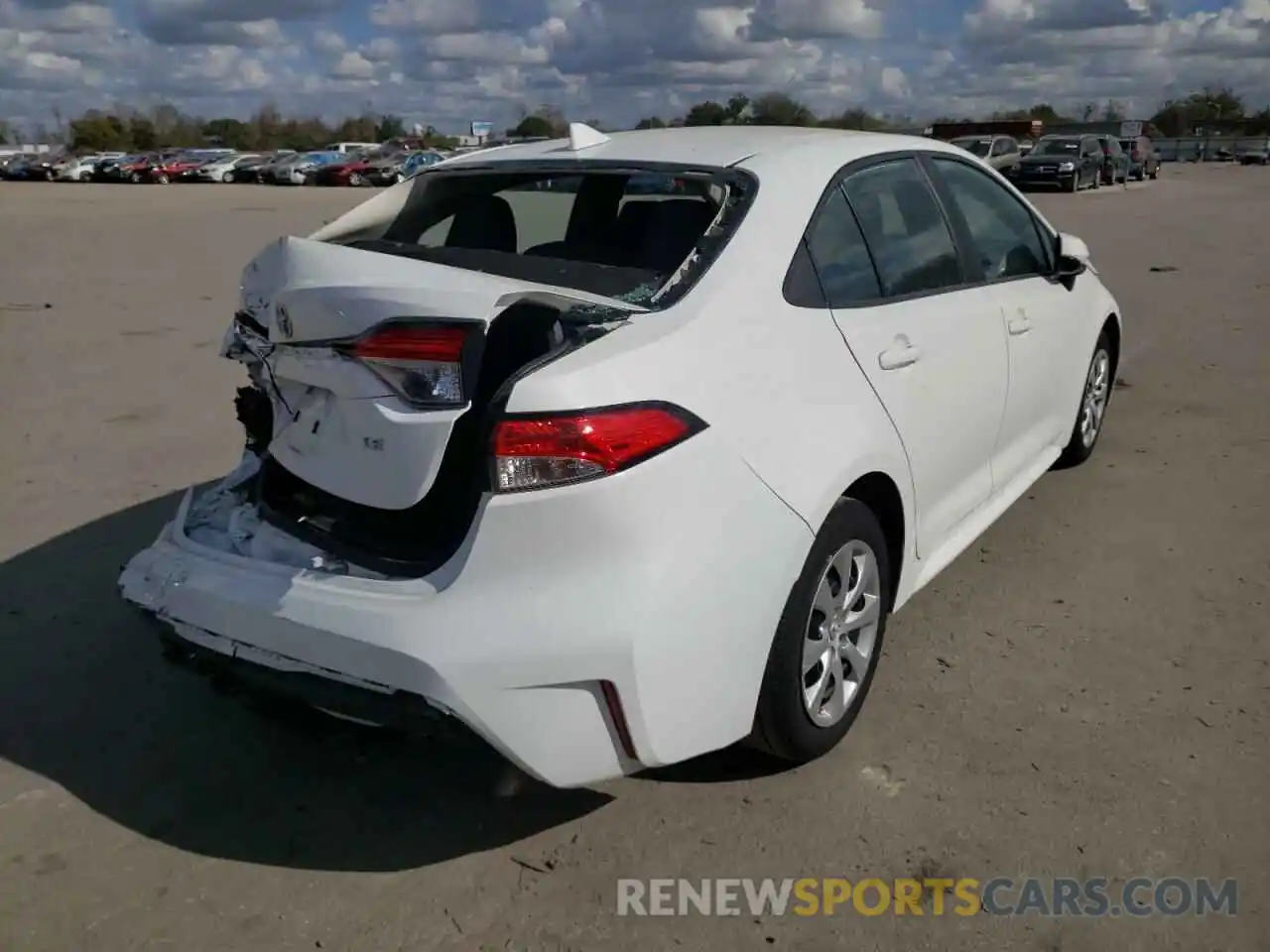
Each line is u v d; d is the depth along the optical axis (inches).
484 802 123.1
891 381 132.0
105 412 281.7
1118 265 548.7
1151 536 191.0
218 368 333.7
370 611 102.0
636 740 102.9
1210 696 140.3
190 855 114.8
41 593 173.2
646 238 127.3
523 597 99.1
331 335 106.7
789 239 125.5
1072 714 136.8
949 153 166.6
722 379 109.8
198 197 1359.5
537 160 143.9
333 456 110.6
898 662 150.2
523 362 112.9
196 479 227.0
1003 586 173.0
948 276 155.7
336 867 113.0
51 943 102.6
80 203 1217.4
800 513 113.0
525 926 104.6
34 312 437.4
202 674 119.0
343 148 2224.4
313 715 138.0
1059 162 1225.4
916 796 121.9
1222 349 337.7
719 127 155.9
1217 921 103.3
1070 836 114.9
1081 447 221.6
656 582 100.8
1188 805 119.1
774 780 125.3
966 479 159.6
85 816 121.0
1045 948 100.9
